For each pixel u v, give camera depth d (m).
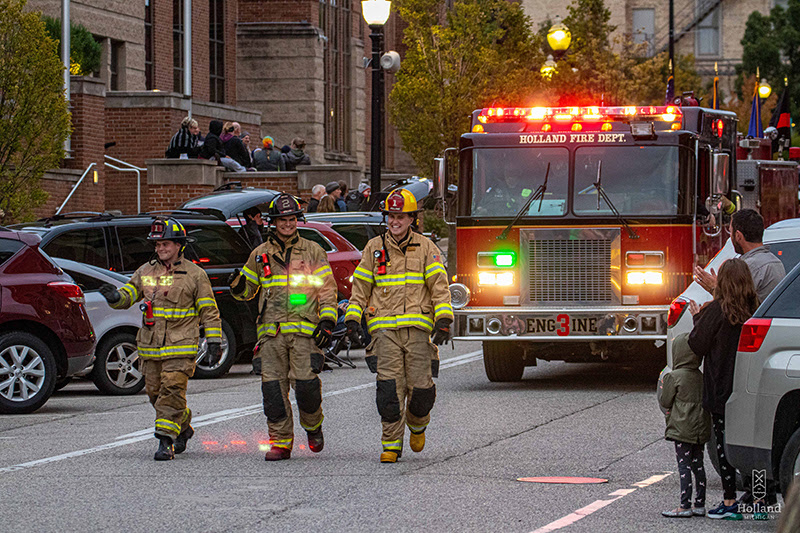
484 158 39.75
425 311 26.97
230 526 20.55
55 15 77.94
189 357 27.72
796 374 20.31
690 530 20.31
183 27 95.06
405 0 87.88
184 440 28.06
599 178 39.03
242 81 106.44
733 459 21.06
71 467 26.47
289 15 105.88
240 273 27.72
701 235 39.28
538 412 34.31
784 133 68.50
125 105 82.81
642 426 31.58
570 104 51.78
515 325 39.06
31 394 36.12
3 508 22.19
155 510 21.84
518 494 23.14
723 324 21.06
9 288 36.06
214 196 58.53
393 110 88.75
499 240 39.41
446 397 38.12
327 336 26.98
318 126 106.31
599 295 38.91
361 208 71.00
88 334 37.44
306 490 23.62
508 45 95.94
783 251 26.83
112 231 43.88
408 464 26.55
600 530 20.23
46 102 54.38
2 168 54.59
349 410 35.12
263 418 33.78
